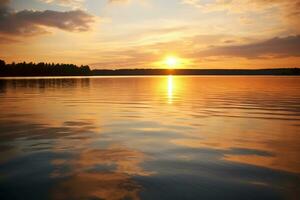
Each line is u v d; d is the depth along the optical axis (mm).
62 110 15594
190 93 30125
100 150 7266
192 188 4906
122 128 10344
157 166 6027
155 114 14086
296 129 10086
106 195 4625
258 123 11375
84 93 29656
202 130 9969
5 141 8203
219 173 5629
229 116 13336
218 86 47281
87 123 11391
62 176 5434
